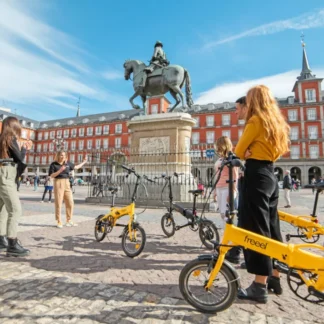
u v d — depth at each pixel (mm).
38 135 66250
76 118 68562
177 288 2170
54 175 4699
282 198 15570
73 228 4727
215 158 7949
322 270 1528
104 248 3428
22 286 2125
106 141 57250
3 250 3146
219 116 47969
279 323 1652
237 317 1724
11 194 2969
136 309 1793
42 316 1664
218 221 5609
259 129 1934
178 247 3557
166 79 9266
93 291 2066
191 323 1630
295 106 43531
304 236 3723
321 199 14578
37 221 5344
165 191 8086
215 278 1936
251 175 1941
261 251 1720
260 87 2062
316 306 1909
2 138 2977
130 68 10203
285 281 2445
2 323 1569
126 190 8789
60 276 2375
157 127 8844
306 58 47281
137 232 3230
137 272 2549
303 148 41844
